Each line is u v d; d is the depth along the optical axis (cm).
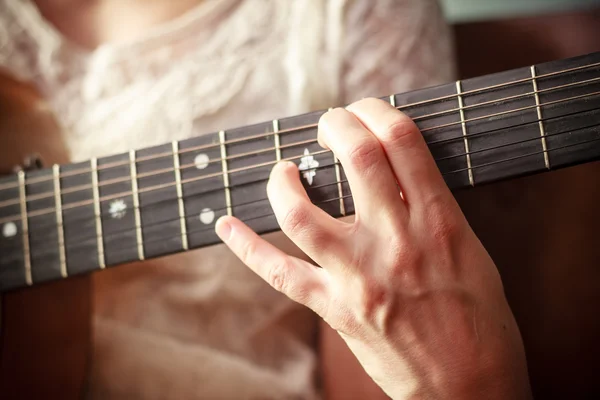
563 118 47
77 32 60
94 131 59
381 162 45
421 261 46
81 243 52
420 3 58
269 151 49
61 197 52
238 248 47
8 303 55
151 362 58
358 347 47
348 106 47
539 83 47
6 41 60
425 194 45
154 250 50
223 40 59
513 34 59
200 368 58
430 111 47
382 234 45
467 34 59
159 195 50
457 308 46
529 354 58
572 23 59
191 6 59
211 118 58
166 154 50
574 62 47
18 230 52
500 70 59
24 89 59
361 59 58
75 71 60
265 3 59
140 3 60
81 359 57
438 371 46
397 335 46
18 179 52
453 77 58
